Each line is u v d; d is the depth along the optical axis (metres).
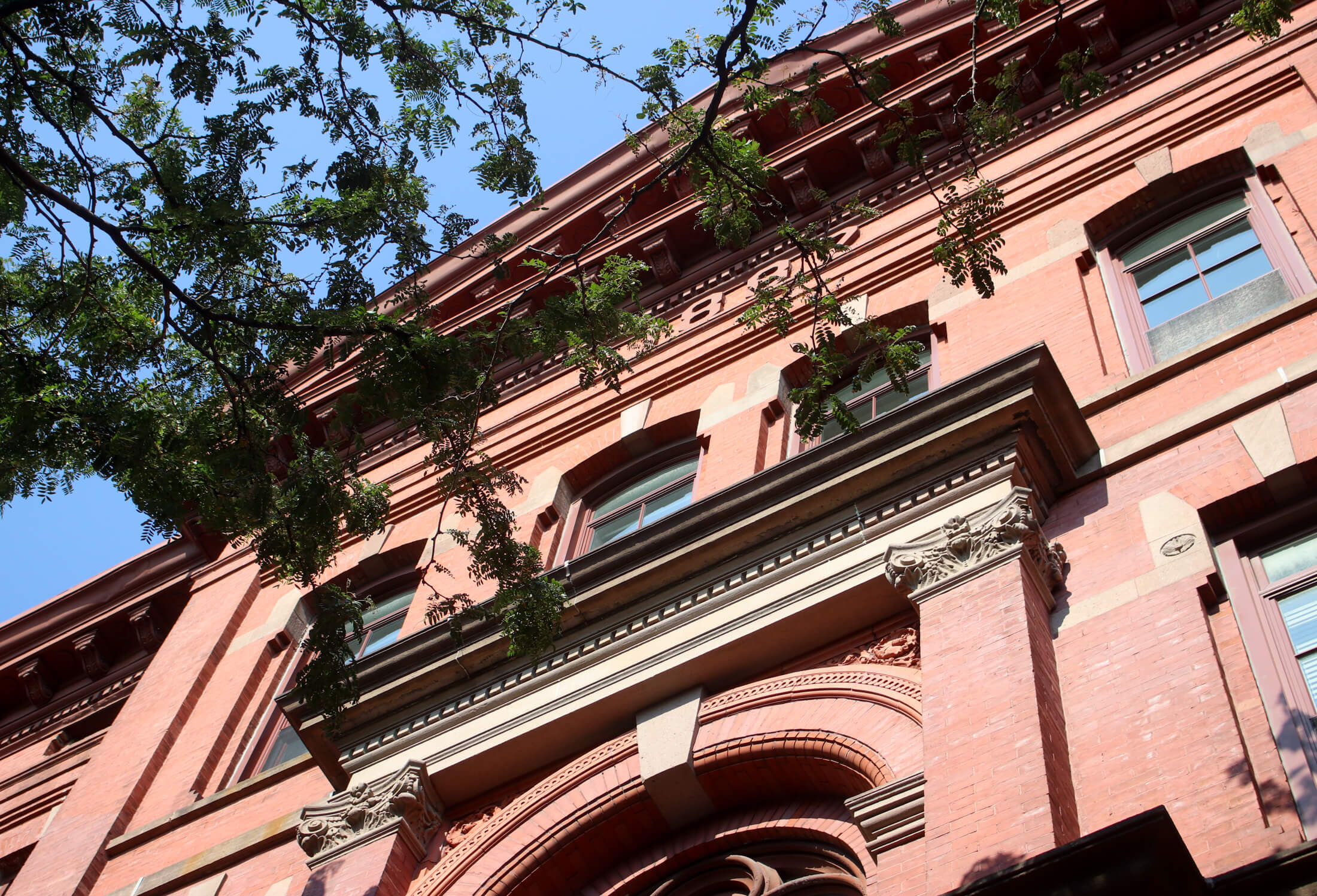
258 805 16.02
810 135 20.22
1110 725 9.31
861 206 12.60
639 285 11.84
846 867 10.56
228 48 10.98
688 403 18.14
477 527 18.28
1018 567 10.79
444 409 11.52
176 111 11.71
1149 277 15.15
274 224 11.17
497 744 13.02
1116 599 10.51
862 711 11.05
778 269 19.56
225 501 11.26
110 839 17.02
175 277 11.30
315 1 11.15
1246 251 14.58
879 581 11.82
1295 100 16.14
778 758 11.32
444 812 13.24
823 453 12.92
